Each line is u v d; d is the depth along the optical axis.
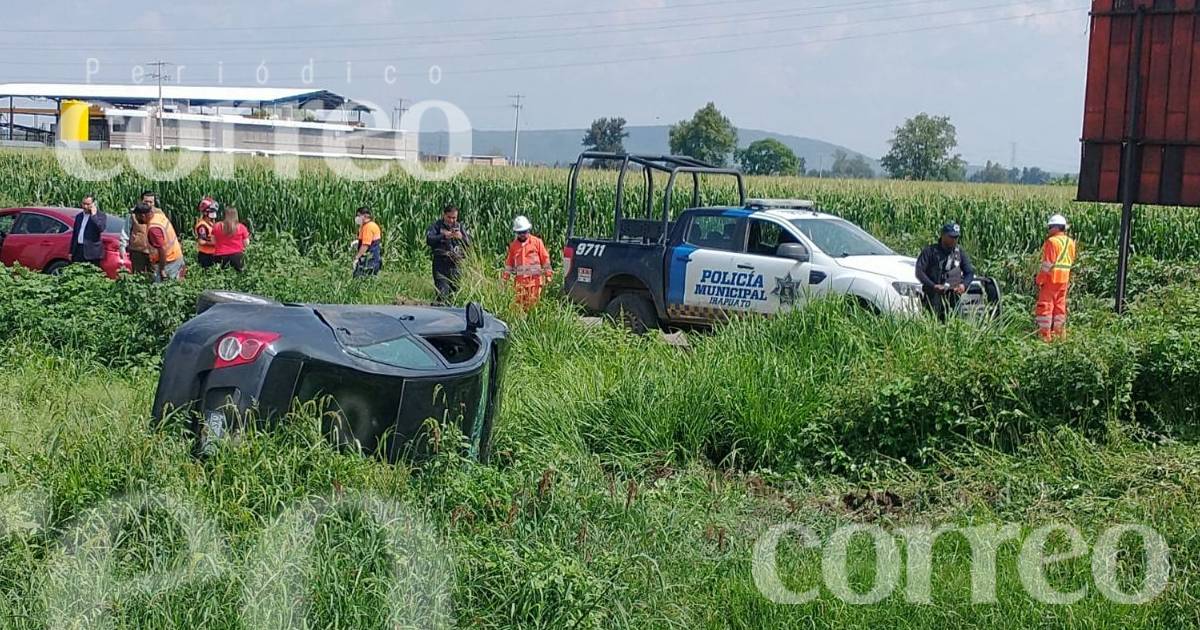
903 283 12.22
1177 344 8.12
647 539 5.62
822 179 36.00
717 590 5.40
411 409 5.92
